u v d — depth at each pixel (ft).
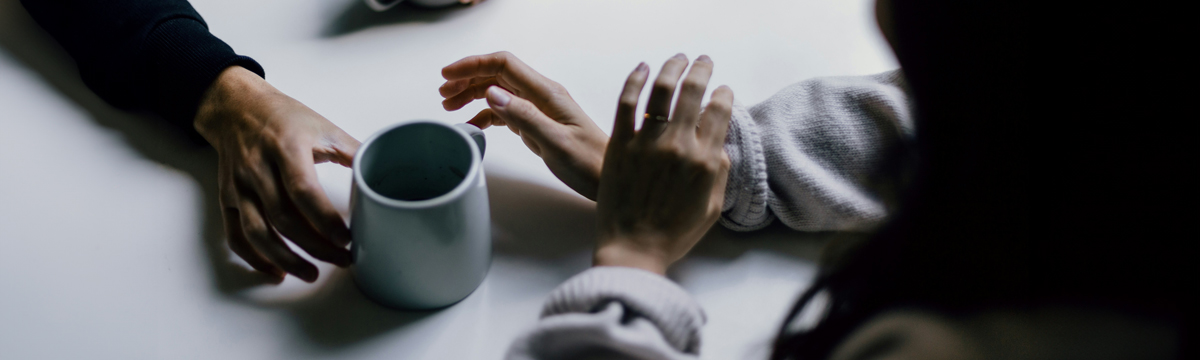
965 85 2.21
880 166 2.85
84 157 3.12
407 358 2.79
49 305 2.84
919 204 2.28
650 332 2.44
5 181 3.05
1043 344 2.19
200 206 3.03
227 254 2.93
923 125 2.28
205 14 3.51
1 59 3.32
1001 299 2.20
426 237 2.56
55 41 3.38
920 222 2.26
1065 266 2.16
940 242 2.24
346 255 2.77
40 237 2.95
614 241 2.78
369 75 3.38
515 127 3.04
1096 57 2.08
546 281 2.91
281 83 3.34
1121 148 2.10
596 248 2.81
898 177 2.76
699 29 3.56
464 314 2.85
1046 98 2.13
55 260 2.91
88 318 2.82
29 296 2.85
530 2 3.62
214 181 3.08
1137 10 2.04
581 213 3.06
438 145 2.66
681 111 2.81
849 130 2.96
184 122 3.13
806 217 2.96
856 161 2.95
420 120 2.61
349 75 3.37
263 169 2.89
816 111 3.01
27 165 3.09
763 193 2.89
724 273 2.95
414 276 2.69
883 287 2.29
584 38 3.52
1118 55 2.07
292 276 2.90
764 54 3.50
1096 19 2.07
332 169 3.11
